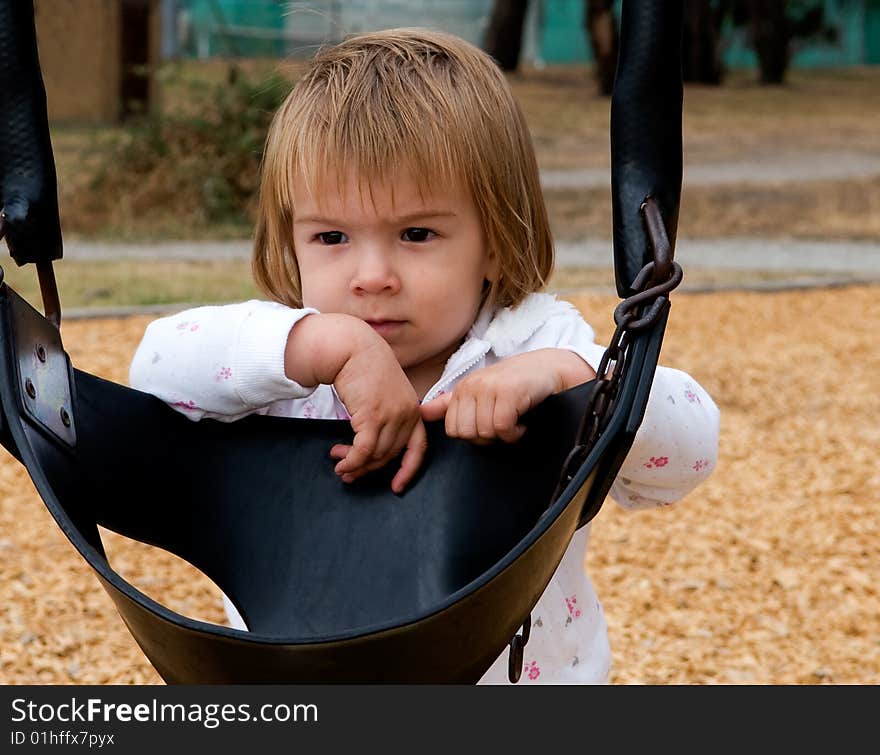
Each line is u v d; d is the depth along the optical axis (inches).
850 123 612.1
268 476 48.8
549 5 1064.8
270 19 682.8
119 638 112.5
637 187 44.0
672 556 133.3
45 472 42.0
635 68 44.3
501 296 55.1
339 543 47.4
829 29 963.3
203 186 336.8
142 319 234.4
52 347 46.2
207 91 353.4
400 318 49.8
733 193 417.4
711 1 787.4
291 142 50.7
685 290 280.2
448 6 854.5
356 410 47.1
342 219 49.6
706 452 51.8
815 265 316.5
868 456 169.5
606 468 40.8
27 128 45.9
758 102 692.7
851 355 230.8
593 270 294.7
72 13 481.7
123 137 390.0
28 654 108.0
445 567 46.3
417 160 48.9
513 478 47.1
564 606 56.3
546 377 46.9
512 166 52.7
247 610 47.2
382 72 51.2
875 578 128.4
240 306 50.3
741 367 218.2
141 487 48.1
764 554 134.4
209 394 48.1
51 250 47.0
